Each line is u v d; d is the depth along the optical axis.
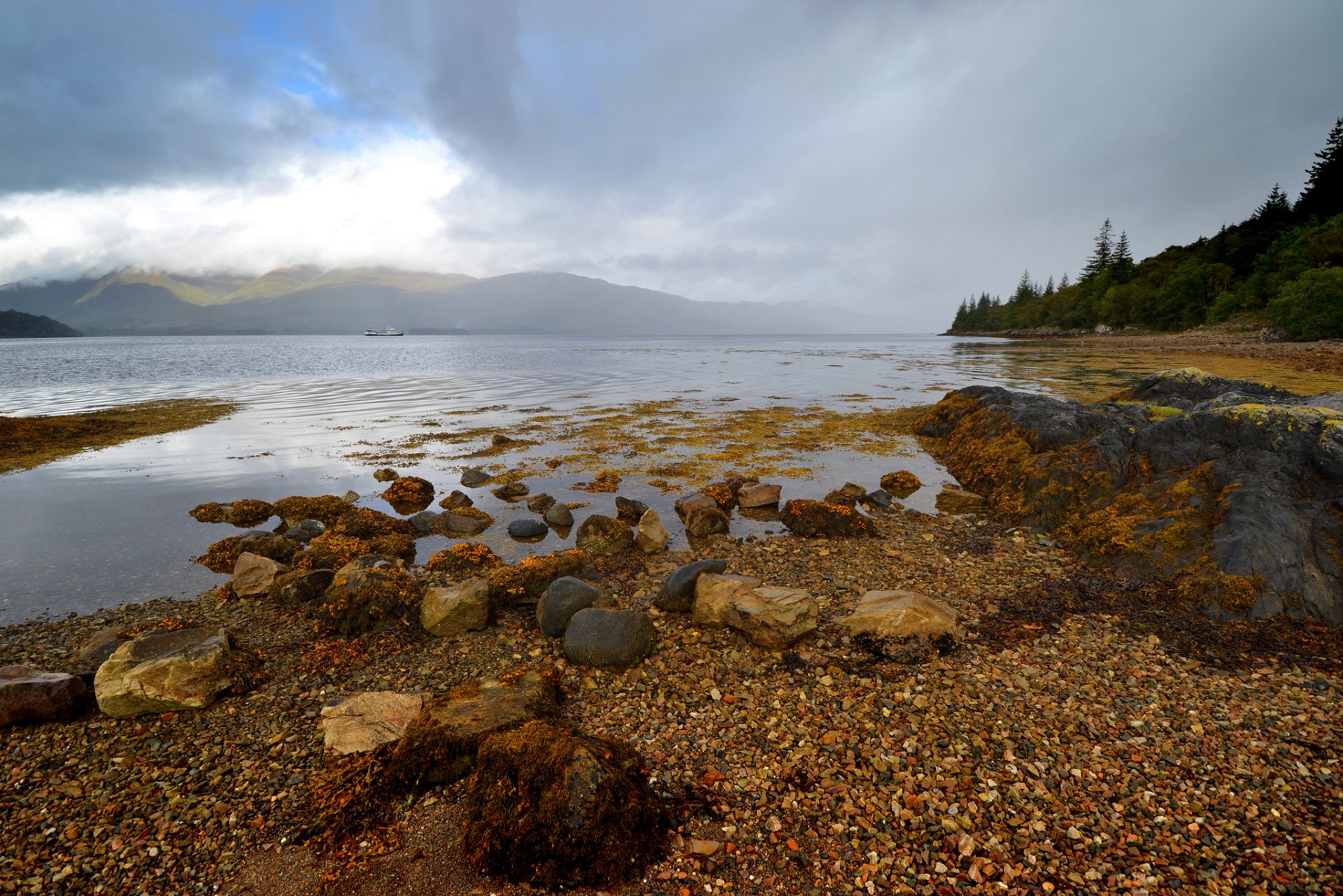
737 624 9.82
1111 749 7.06
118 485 21.03
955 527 15.92
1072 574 12.48
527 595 11.66
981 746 7.15
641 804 6.03
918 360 86.88
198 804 6.62
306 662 9.66
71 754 7.46
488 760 6.23
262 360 97.31
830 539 15.17
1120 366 58.81
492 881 5.64
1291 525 10.98
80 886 5.65
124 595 12.55
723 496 17.88
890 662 9.07
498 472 22.36
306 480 21.77
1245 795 6.28
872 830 6.03
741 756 7.15
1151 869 5.48
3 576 13.43
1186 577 11.12
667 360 95.56
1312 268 80.50
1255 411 13.93
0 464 23.86
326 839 6.14
